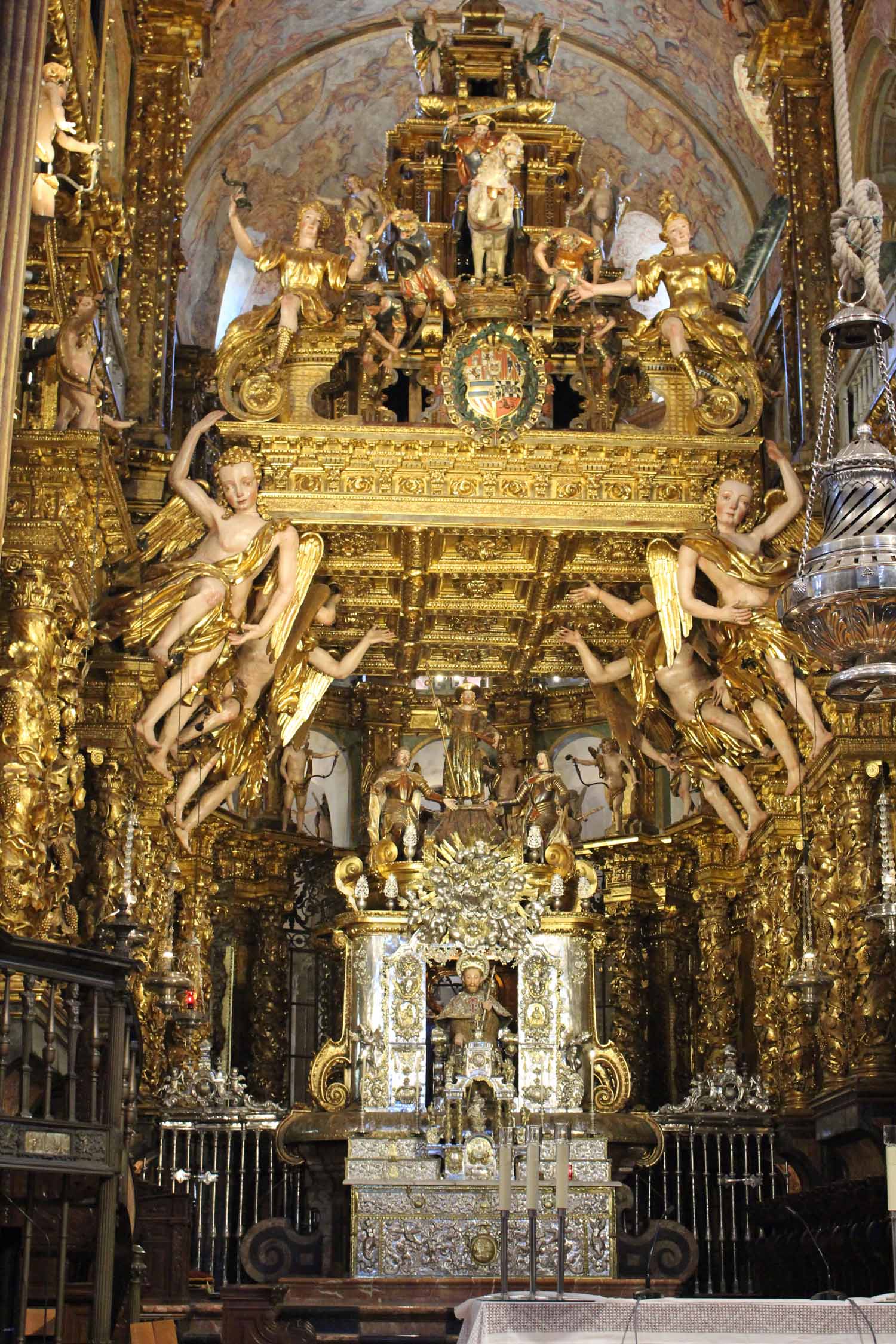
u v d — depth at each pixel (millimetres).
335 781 24688
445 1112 18562
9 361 10836
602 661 21391
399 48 24734
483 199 20000
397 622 20781
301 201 25594
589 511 18766
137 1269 10609
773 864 20500
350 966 20281
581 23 24422
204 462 22297
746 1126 19344
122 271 19547
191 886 21500
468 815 21172
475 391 18688
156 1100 18750
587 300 21297
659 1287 15531
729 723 19734
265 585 18688
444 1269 17219
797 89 21250
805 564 8352
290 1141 19141
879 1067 17266
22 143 11164
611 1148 19188
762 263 22672
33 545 14055
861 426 8625
